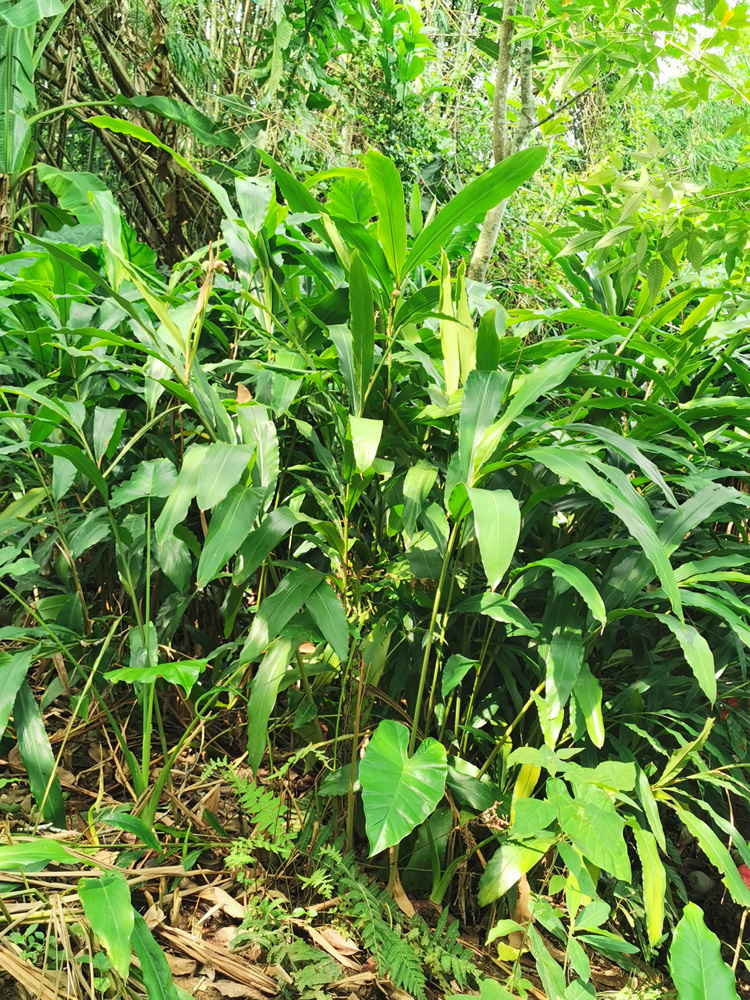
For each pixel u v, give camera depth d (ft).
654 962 4.49
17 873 3.21
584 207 7.84
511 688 4.60
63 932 2.95
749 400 5.27
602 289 7.03
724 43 6.31
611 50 7.02
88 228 7.08
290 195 5.20
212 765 4.10
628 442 4.20
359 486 4.32
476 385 4.21
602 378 4.97
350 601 4.56
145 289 4.07
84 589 5.81
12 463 5.12
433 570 4.51
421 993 3.44
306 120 12.07
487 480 5.13
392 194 4.56
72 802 4.42
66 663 5.19
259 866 4.08
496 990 3.04
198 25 12.40
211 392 4.55
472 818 4.13
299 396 5.10
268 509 5.13
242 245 5.64
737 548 5.24
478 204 4.54
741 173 5.70
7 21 7.39
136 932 2.87
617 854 2.86
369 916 3.64
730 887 3.55
